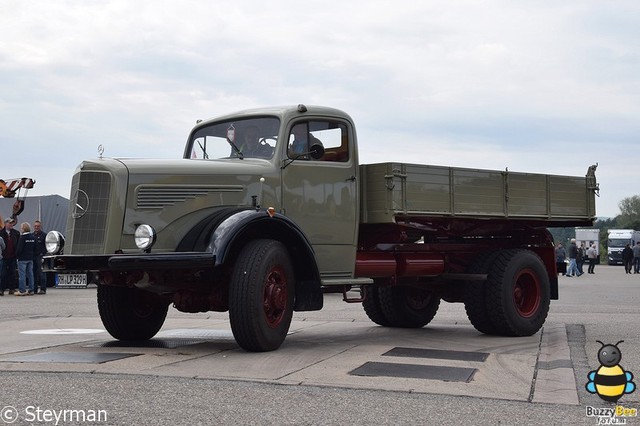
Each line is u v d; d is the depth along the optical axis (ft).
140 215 23.77
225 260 23.72
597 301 53.31
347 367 20.94
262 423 14.51
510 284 30.32
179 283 25.14
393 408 15.94
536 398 17.29
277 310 24.29
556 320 37.40
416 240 32.24
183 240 24.16
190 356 22.72
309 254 25.30
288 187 26.40
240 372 19.88
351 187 28.04
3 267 62.34
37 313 42.04
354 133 28.55
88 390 17.15
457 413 15.62
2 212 78.18
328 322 36.52
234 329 23.47
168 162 24.71
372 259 28.99
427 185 28.73
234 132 28.07
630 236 208.44
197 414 15.10
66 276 24.26
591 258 131.23
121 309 26.86
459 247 32.14
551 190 33.68
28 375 18.98
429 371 20.49
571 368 21.62
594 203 35.76
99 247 23.58
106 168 23.72
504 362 22.82
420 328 34.32
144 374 19.27
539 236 34.32
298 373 19.77
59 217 79.51
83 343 26.81
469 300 30.68
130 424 14.26
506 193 31.63
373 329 33.35
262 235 25.50
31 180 76.95
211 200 24.77
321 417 15.06
